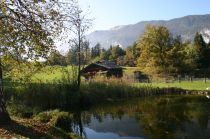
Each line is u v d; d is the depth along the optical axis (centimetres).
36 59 1959
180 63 8700
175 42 8950
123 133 2805
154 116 3572
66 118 2714
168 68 8538
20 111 2909
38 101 3881
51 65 2070
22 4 1866
